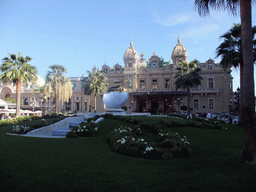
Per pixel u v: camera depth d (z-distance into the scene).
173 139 8.91
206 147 9.96
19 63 28.50
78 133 11.49
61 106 57.09
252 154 6.93
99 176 5.30
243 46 7.67
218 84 44.34
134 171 5.77
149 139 10.45
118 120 15.48
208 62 45.44
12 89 63.75
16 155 7.33
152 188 4.61
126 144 8.25
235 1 9.27
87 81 44.19
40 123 15.54
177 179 5.20
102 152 8.04
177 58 47.28
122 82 51.47
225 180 5.20
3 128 15.65
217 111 43.75
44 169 5.79
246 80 7.42
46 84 38.78
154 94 45.94
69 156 7.28
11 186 4.60
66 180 4.99
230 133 13.84
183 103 46.03
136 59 50.75
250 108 7.21
